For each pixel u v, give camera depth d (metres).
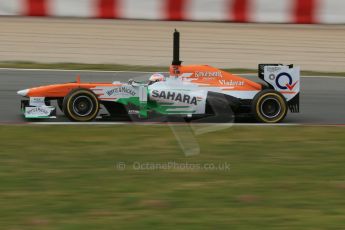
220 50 57.38
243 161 28.70
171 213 22.16
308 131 34.69
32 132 32.47
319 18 67.38
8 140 31.00
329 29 66.25
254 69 52.38
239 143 31.69
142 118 35.34
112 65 51.75
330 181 26.08
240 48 58.28
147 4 66.19
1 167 26.89
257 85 35.91
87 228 20.66
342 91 46.69
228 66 52.78
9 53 53.94
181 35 61.19
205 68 35.31
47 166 27.19
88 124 34.09
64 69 49.88
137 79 36.28
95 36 60.06
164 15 66.38
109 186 24.80
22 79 46.09
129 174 26.36
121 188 24.59
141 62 53.16
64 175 26.02
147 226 20.97
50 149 29.69
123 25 64.31
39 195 23.64
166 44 58.84
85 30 61.81
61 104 36.12
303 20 67.25
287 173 27.06
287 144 31.86
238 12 66.81
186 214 22.09
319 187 25.27
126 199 23.42
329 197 24.08
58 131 32.72
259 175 26.70
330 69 53.88
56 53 54.78
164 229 20.77
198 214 22.11
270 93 35.38
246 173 26.94
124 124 34.47
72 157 28.55
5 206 22.47
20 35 59.28
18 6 65.38
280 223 21.41
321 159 29.39
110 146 30.38
